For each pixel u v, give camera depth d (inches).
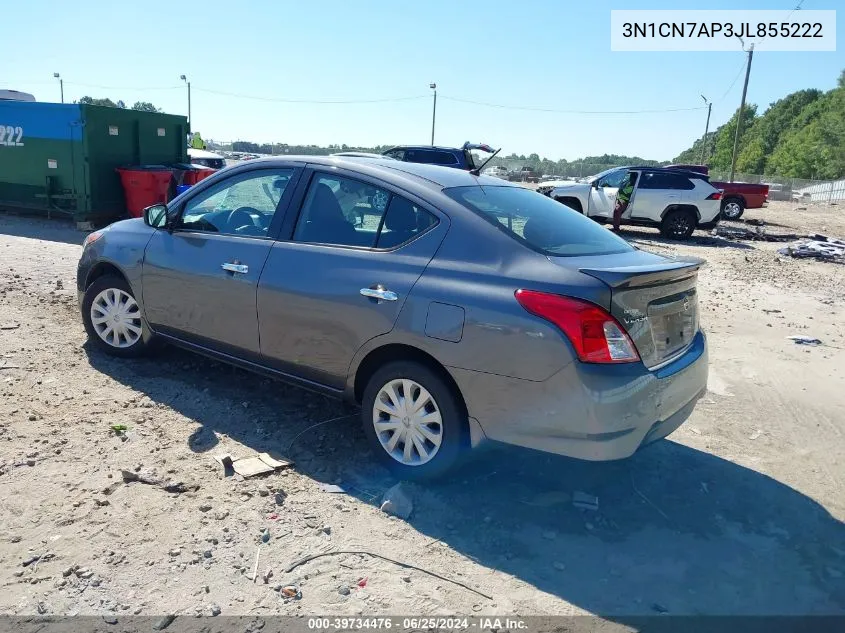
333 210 165.5
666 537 138.9
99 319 214.8
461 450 144.0
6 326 240.2
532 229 151.7
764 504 154.6
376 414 154.6
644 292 135.3
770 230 895.7
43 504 134.9
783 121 4431.6
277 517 136.4
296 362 167.2
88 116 489.4
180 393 193.5
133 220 214.4
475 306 136.3
